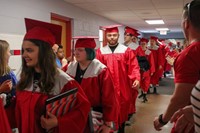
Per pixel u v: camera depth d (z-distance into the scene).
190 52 1.24
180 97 1.25
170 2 5.98
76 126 1.46
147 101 6.42
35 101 1.40
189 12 1.27
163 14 8.17
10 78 2.50
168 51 8.78
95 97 2.17
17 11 3.99
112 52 3.56
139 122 4.61
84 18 6.87
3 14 3.69
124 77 3.56
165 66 10.23
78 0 5.59
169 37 17.28
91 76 2.16
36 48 1.41
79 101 1.49
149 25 12.15
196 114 0.83
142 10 7.29
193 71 1.22
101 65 2.22
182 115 1.06
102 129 2.16
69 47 6.07
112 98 2.17
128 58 3.57
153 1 5.85
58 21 5.70
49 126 1.35
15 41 3.92
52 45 1.50
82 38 2.15
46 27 1.48
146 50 6.64
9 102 1.57
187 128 1.07
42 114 1.37
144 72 5.85
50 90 1.41
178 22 10.74
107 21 9.16
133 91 3.89
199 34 1.26
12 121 1.56
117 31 3.57
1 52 2.45
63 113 1.43
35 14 4.49
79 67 2.24
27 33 1.45
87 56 2.17
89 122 1.79
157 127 1.48
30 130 1.40
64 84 1.45
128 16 8.66
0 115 1.31
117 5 6.34
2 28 3.67
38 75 1.47
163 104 6.07
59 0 5.41
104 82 2.15
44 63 1.42
